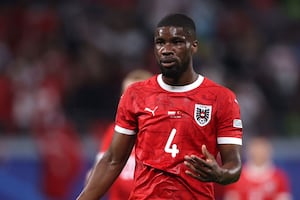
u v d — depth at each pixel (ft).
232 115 56.75
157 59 56.49
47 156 142.20
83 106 157.79
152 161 56.29
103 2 182.60
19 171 142.41
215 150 56.90
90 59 164.45
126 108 57.98
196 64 168.96
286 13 196.24
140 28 179.11
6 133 144.87
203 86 57.26
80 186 143.23
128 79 85.40
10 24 171.94
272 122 160.35
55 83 153.89
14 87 149.07
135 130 58.13
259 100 164.76
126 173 82.12
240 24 187.21
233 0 192.75
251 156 137.80
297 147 155.94
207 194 56.44
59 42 169.58
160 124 56.34
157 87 57.47
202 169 52.08
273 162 153.99
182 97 56.80
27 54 159.12
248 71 174.91
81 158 143.84
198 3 186.60
